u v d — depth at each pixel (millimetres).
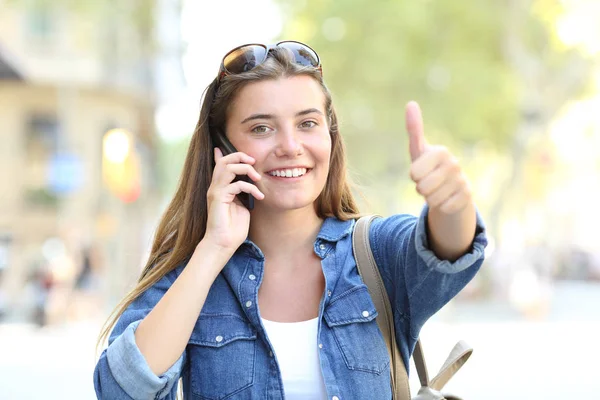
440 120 45375
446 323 32125
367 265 4082
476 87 42969
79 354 22281
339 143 4410
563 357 21031
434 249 3604
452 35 43250
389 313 4031
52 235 47625
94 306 33938
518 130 43406
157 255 4426
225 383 3959
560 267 64500
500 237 44312
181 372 4125
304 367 3977
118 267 38469
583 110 63094
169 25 45188
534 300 35062
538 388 16391
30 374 18516
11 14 49094
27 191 47719
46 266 31125
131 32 48219
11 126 48000
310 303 4117
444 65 43625
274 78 4062
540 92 43188
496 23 41906
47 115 48531
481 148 51344
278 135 4062
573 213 101062
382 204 64688
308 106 4062
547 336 26375
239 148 4137
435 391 3953
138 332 3785
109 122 49812
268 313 4113
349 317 3994
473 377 17797
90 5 45406
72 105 47406
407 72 43906
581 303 44531
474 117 44812
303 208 4227
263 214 4227
